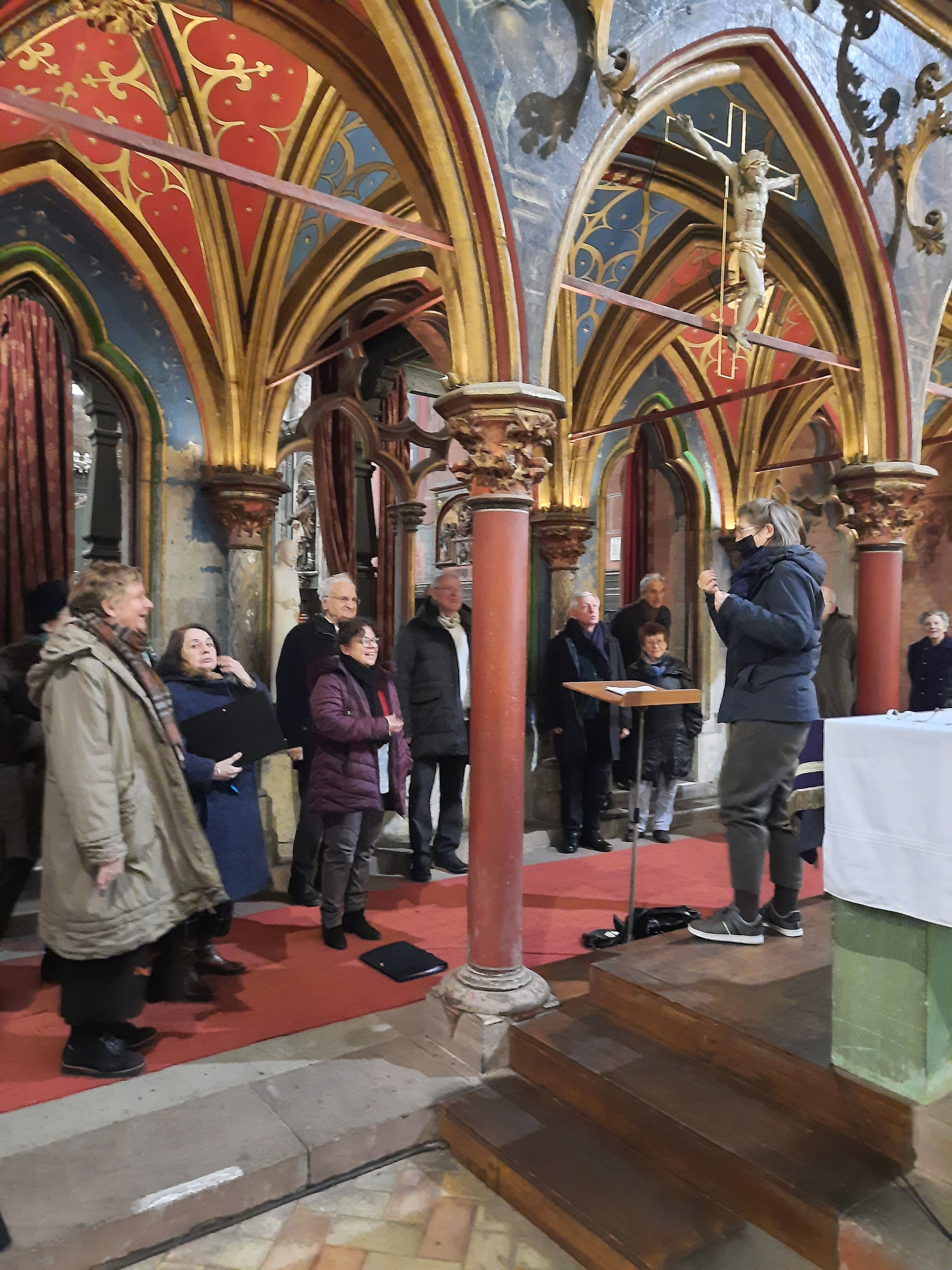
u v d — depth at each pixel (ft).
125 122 16.01
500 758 12.04
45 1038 12.02
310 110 16.10
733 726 12.66
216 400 19.57
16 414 22.77
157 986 12.07
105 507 20.52
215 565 20.03
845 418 18.79
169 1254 8.73
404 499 27.73
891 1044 8.63
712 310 23.71
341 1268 8.61
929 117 16.89
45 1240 8.12
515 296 11.76
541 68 12.00
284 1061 11.60
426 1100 10.80
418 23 10.87
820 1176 8.36
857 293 17.46
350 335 19.16
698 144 14.33
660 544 30.58
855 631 23.25
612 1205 8.90
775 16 14.56
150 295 18.65
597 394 24.66
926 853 8.05
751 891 12.69
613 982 11.85
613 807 25.55
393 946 15.23
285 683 17.58
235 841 12.92
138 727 10.60
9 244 16.98
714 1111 9.52
